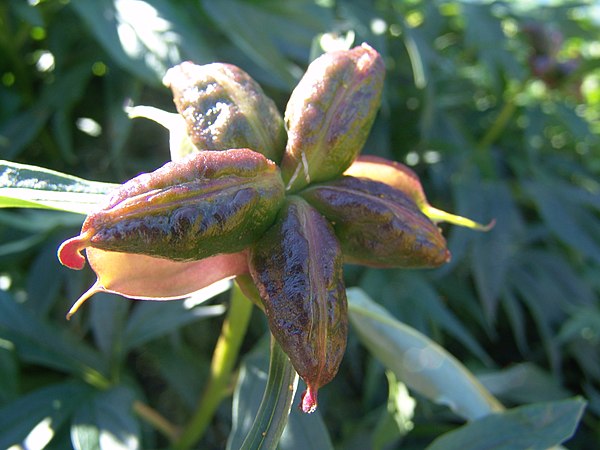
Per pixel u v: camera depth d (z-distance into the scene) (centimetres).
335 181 9
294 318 8
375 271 22
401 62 25
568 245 25
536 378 22
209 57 19
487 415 12
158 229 7
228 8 20
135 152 22
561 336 23
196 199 7
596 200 25
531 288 24
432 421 21
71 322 18
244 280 9
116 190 7
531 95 31
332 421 21
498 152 27
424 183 25
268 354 12
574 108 27
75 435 14
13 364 16
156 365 19
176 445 15
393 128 25
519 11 29
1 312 15
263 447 8
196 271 9
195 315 16
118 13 19
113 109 20
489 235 23
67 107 20
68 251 7
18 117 20
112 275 8
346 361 22
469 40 25
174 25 19
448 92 27
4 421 14
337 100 9
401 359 14
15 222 17
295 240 8
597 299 26
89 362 16
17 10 19
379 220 9
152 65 18
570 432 12
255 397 12
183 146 9
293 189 9
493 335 22
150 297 9
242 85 9
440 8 26
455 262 22
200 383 18
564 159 28
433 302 21
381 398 21
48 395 15
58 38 21
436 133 25
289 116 9
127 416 14
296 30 21
